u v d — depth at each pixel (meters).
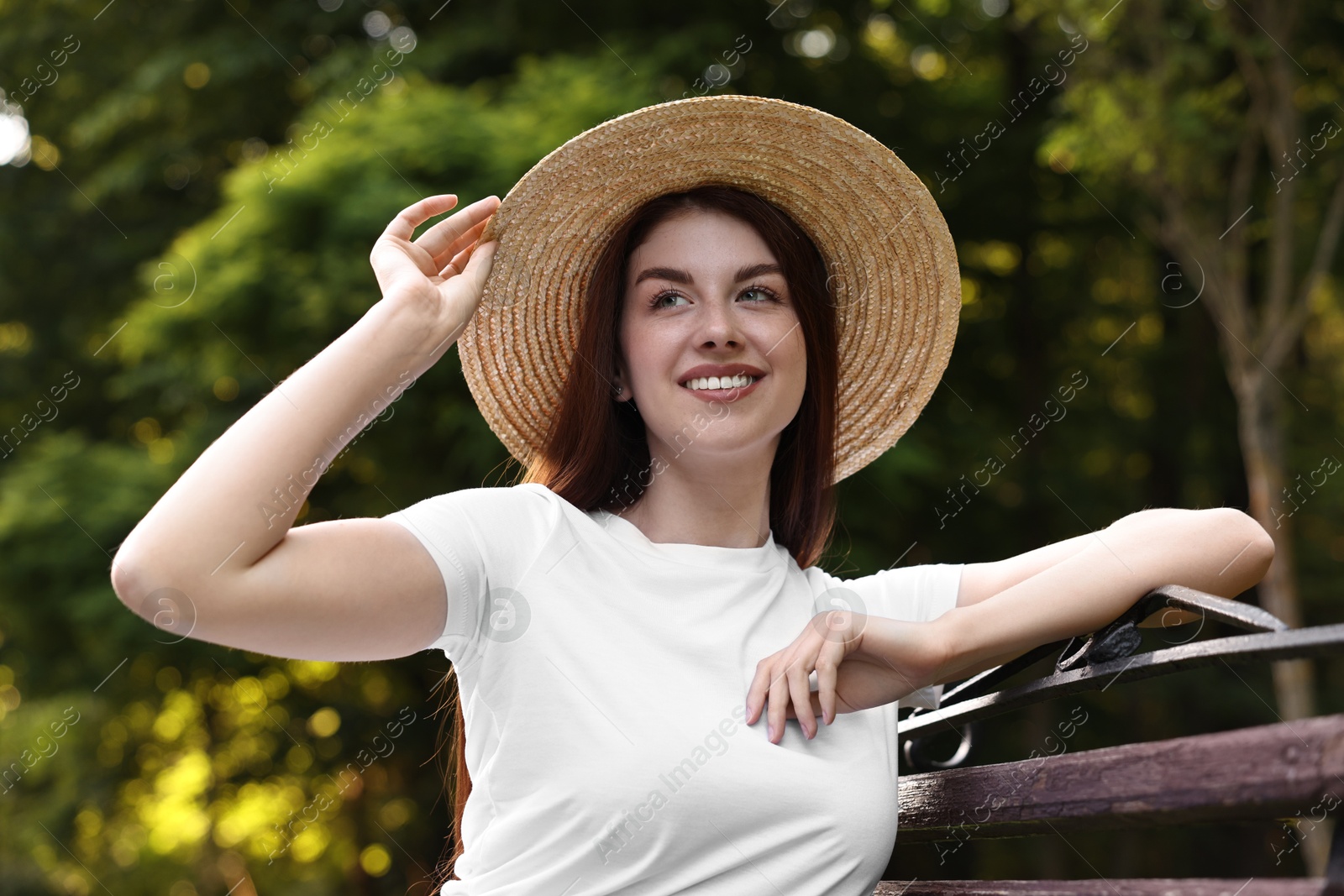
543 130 7.50
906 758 2.29
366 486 8.08
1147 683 10.70
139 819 11.48
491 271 2.06
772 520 2.27
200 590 1.53
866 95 10.25
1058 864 11.21
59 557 8.04
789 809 1.76
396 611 1.74
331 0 9.68
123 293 10.49
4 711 10.59
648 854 1.74
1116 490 11.82
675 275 2.01
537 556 1.89
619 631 1.85
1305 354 12.18
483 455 7.37
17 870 11.04
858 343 2.31
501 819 1.82
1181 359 11.82
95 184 10.27
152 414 9.72
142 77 9.73
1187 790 1.29
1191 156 7.70
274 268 7.54
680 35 8.52
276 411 1.62
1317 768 1.11
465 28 9.22
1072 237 11.41
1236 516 1.91
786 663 1.83
